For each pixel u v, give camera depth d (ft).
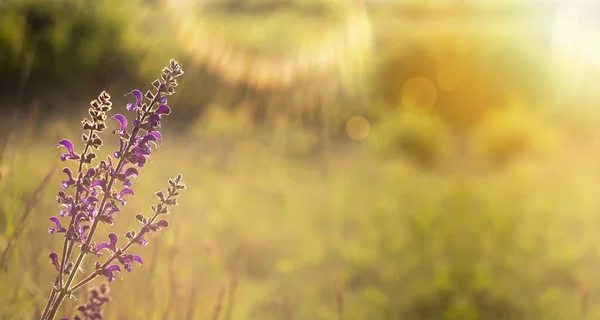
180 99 34.86
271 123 38.09
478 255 19.19
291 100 39.63
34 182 11.27
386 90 61.57
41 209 10.30
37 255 9.59
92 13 35.22
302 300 15.70
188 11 35.83
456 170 39.01
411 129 42.22
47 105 32.09
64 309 7.87
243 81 36.35
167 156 28.07
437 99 62.13
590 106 55.72
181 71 5.22
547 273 18.28
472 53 63.00
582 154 42.14
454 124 61.11
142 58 35.27
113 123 23.20
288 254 18.89
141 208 13.92
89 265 9.27
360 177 32.86
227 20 38.78
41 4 33.91
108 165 5.22
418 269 18.21
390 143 41.55
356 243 20.43
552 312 15.66
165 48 35.47
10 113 30.19
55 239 9.86
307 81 40.93
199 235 17.38
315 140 40.47
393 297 16.74
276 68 38.65
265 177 29.53
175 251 10.16
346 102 47.06
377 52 63.46
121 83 34.99
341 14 44.11
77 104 32.94
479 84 61.82
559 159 40.57
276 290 16.05
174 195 5.40
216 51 36.19
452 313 15.56
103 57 34.88
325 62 42.63
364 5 46.75
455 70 61.77
